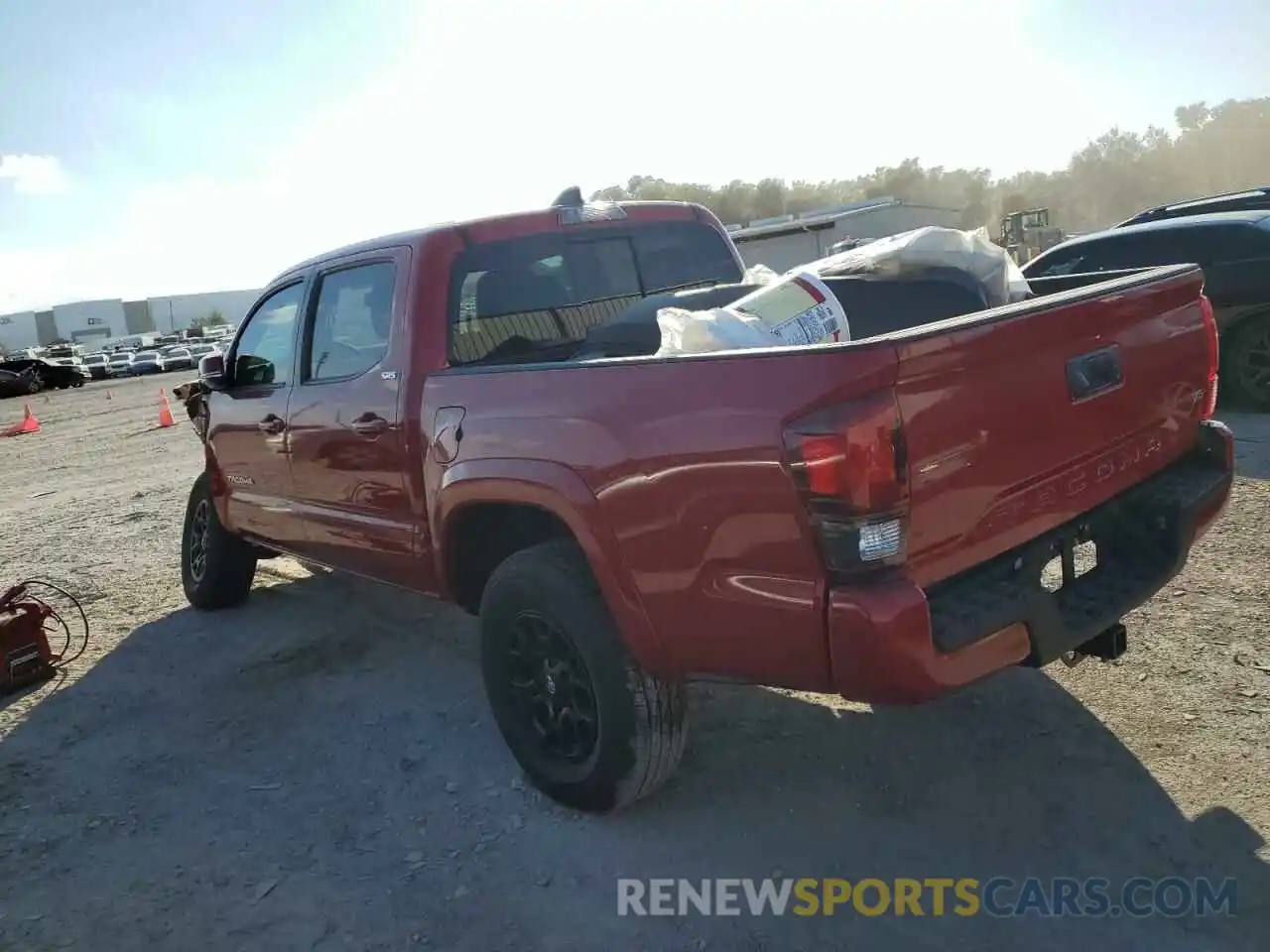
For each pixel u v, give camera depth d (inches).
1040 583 116.0
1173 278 133.3
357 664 198.5
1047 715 147.3
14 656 202.5
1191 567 193.9
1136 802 124.3
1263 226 312.0
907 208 1589.6
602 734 124.8
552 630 130.3
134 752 169.5
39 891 130.3
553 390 123.5
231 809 146.6
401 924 116.3
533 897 118.8
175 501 398.6
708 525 106.7
